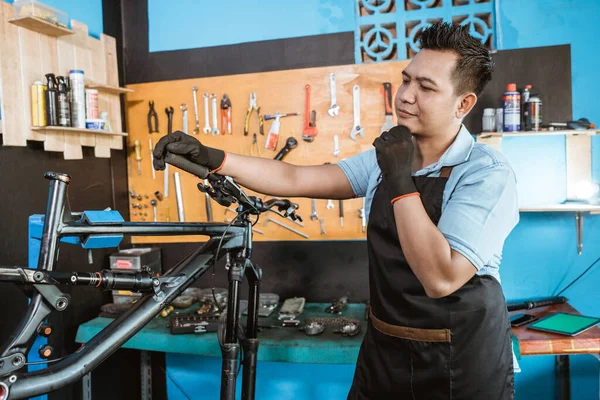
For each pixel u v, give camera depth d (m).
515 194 1.22
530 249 2.55
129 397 2.80
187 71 2.77
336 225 2.64
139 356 2.90
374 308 1.42
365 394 1.45
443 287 1.09
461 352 1.27
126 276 1.22
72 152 2.33
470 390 1.28
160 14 2.78
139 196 2.85
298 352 1.99
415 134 1.27
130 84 2.84
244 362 1.63
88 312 2.53
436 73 1.17
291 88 2.65
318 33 2.64
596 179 2.48
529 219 2.54
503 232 1.17
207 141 2.76
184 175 2.78
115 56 2.68
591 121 2.46
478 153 1.27
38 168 2.21
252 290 1.65
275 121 2.64
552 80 2.47
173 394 2.87
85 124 2.33
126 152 2.85
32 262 1.79
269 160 1.54
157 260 2.74
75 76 2.25
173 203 2.81
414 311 1.30
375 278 1.39
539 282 2.55
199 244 2.79
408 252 1.09
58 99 2.15
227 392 1.42
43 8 2.09
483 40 2.53
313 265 2.68
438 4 2.62
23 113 2.08
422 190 1.30
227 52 2.72
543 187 2.52
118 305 2.50
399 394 1.35
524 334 2.05
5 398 1.00
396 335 1.33
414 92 1.21
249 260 1.56
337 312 2.45
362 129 2.58
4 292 2.02
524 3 2.47
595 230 2.49
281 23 2.67
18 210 2.11
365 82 2.58
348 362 1.97
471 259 1.10
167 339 2.13
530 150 2.51
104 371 2.57
